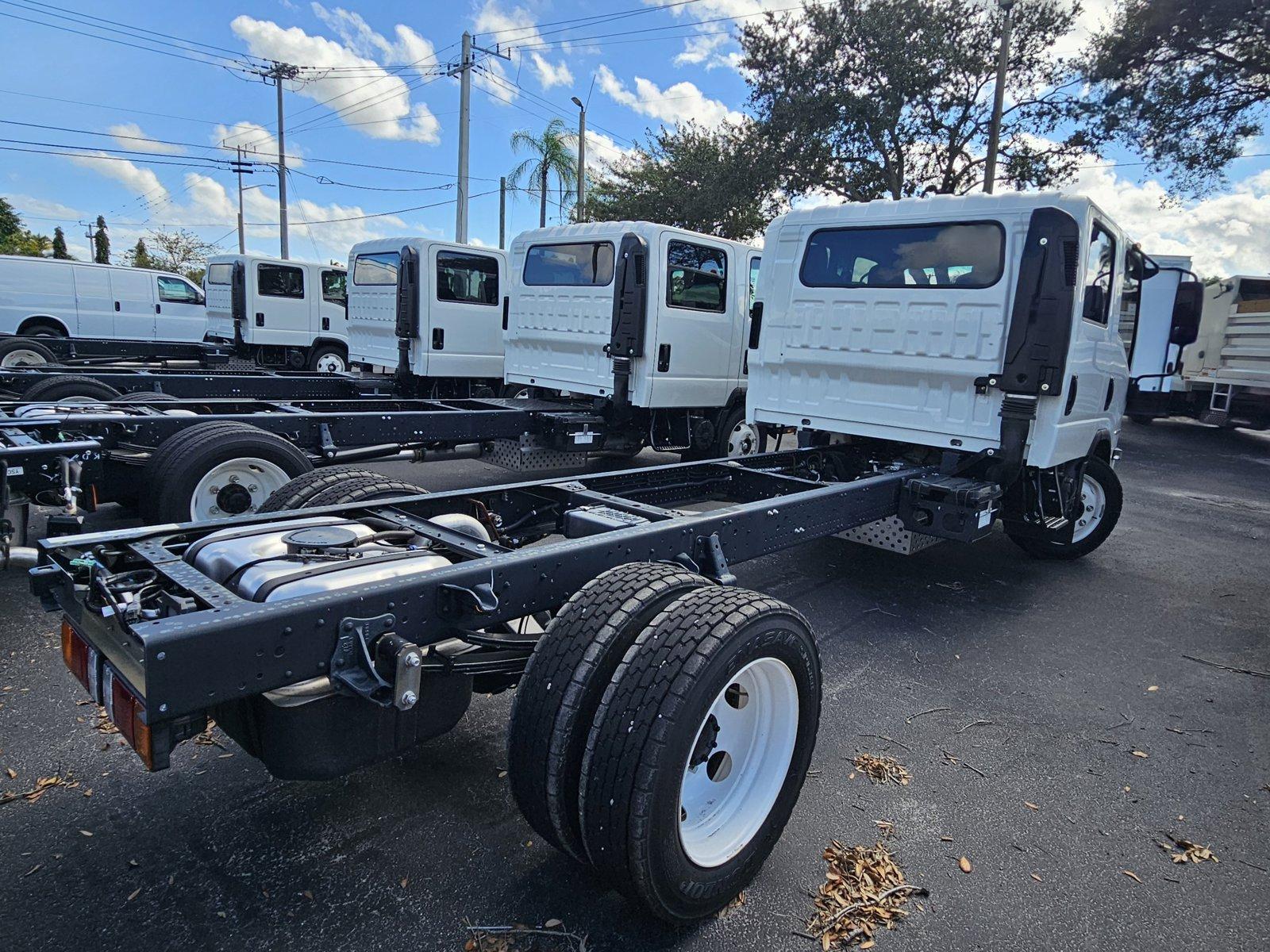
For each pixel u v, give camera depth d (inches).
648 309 277.9
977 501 165.0
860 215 193.0
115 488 193.6
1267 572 240.2
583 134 1080.2
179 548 95.7
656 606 86.0
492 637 94.9
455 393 400.2
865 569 224.4
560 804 80.5
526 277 327.3
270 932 83.4
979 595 206.7
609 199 1149.7
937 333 180.1
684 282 291.0
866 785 116.5
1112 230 192.9
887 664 160.4
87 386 269.9
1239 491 382.3
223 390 306.7
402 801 107.1
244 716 83.3
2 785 106.8
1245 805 115.9
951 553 245.3
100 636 79.6
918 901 92.8
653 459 367.9
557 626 85.0
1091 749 130.3
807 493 144.9
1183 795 117.8
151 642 62.6
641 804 75.7
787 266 208.2
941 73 747.4
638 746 76.3
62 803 103.6
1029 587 215.5
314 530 98.3
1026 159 784.3
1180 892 96.5
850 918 89.3
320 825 101.5
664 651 79.7
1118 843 105.7
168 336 690.2
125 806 103.5
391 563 89.6
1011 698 147.8
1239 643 180.5
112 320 657.0
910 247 185.9
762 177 821.2
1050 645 174.6
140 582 81.8
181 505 175.9
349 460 236.5
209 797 106.2
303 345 617.3
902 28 750.5
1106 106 740.7
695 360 300.8
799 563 227.9
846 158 805.2
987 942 86.9
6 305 605.0
